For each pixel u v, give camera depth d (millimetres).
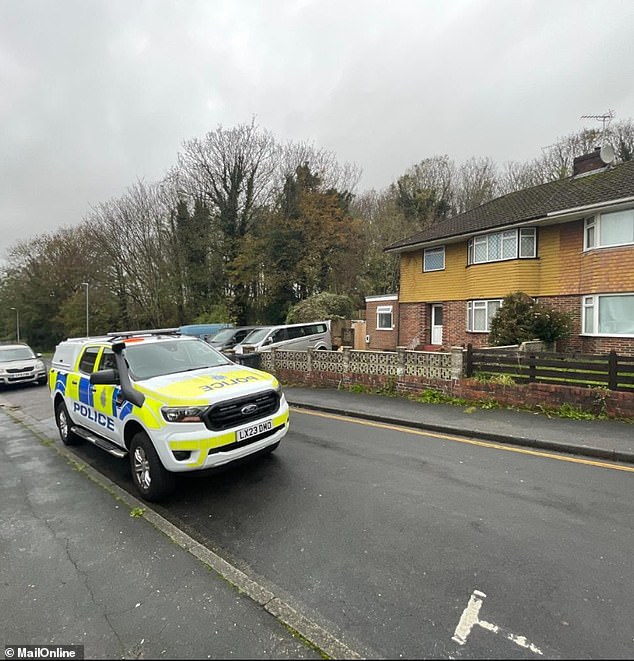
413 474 5070
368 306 22328
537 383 7859
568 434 6266
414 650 2344
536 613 2602
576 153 32375
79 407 6379
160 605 2820
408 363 9742
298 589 2941
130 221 35156
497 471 5121
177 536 3781
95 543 3727
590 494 4375
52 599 2924
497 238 16062
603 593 2771
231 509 4289
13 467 6172
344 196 30562
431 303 19438
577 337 14344
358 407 8820
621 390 7141
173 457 4258
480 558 3225
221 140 29922
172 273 34094
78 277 43344
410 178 35906
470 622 2543
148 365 5438
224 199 30625
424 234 19797
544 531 3613
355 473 5145
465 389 8664
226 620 2654
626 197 12367
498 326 13203
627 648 2316
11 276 49312
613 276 13102
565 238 14688
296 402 9734
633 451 5457
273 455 5914
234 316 30312
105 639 2512
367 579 3018
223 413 4461
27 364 16625
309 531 3758
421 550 3369
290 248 27531
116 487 5160
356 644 2404
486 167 36719
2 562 3447
